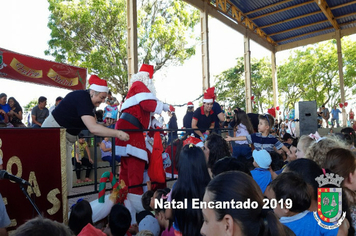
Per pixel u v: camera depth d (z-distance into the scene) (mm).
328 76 28750
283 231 1098
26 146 2488
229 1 15367
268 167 2953
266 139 4094
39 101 7184
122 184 3076
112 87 17875
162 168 3441
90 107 2787
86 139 7047
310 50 29438
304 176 1705
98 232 1396
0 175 2006
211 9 14086
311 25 18219
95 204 2881
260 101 32188
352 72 27188
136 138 3299
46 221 1095
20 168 2443
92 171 6441
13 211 2391
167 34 17891
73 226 2350
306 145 3074
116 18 17016
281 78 30812
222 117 5047
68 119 2777
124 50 17484
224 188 1092
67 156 2871
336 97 29516
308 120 7219
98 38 17484
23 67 7273
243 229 1066
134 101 3340
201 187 1811
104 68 16641
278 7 16078
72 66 8273
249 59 17203
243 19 17281
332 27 18703
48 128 2605
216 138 2809
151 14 19094
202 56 13484
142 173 3377
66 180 2691
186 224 1794
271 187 1630
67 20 16188
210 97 4832
